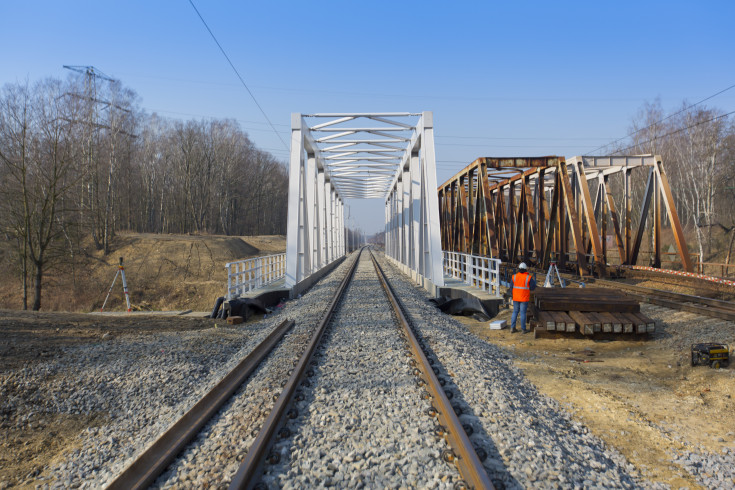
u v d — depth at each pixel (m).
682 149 40.59
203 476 3.83
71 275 33.78
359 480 3.74
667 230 44.81
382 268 34.75
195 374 7.55
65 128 29.09
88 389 6.68
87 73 40.00
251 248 55.94
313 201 24.69
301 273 19.62
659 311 12.69
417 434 4.50
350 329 10.17
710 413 5.88
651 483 4.09
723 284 16.94
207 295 32.19
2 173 29.30
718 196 38.41
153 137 65.12
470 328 12.33
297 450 4.26
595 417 5.74
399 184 31.98
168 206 69.06
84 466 4.74
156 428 5.32
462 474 3.73
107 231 40.59
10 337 8.34
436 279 17.20
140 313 13.66
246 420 4.96
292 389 5.79
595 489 3.69
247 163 84.56
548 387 6.92
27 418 5.81
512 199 28.06
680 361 8.26
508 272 18.91
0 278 33.56
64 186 28.52
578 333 10.50
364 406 5.41
